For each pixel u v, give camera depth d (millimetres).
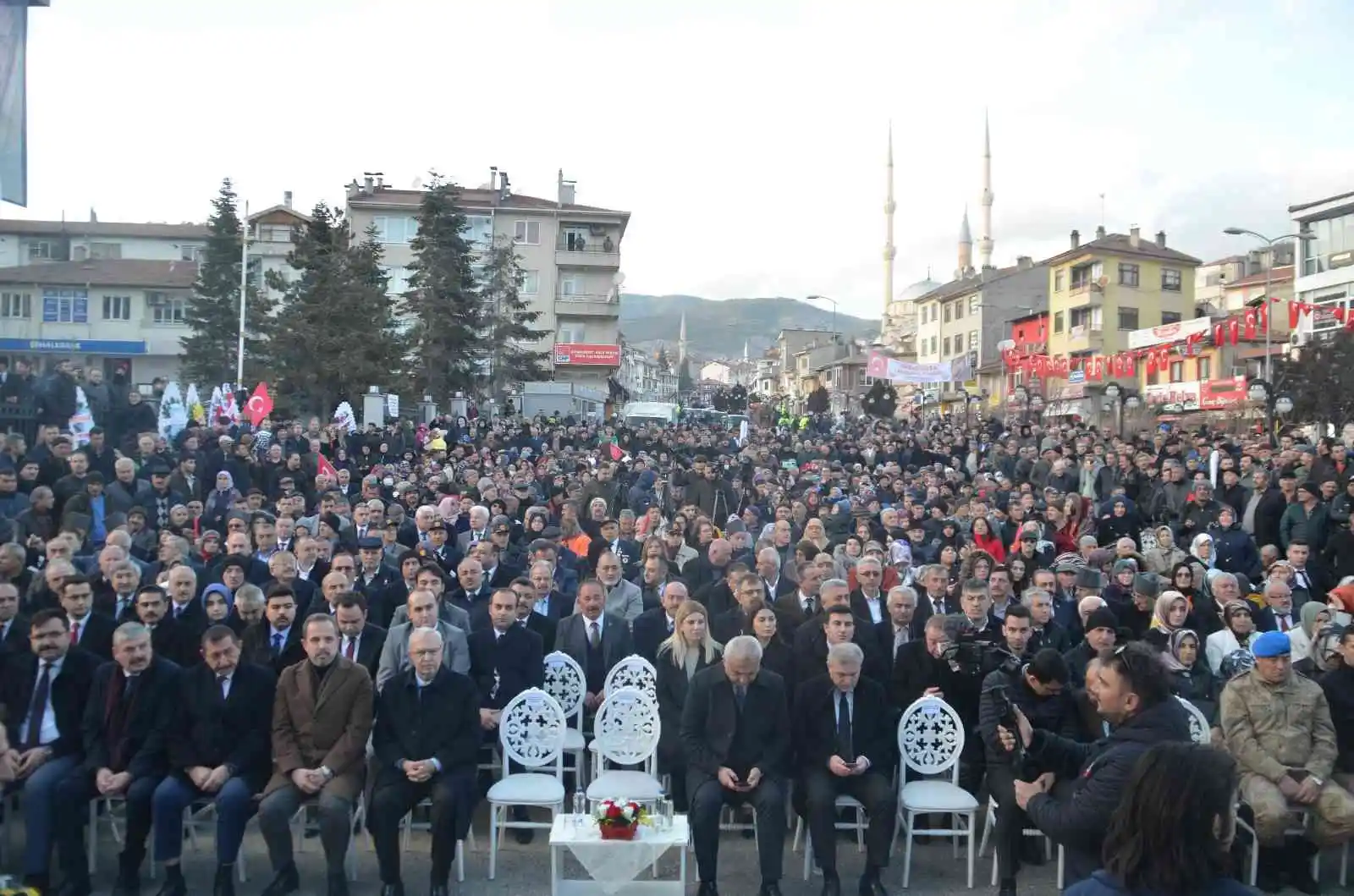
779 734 7453
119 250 65750
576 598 9734
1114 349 57531
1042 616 8961
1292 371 32031
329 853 6883
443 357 46969
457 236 48750
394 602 9961
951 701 8164
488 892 7102
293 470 17453
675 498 19625
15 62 10945
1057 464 20406
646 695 8078
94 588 9344
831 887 7047
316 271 43469
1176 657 8570
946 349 80188
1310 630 9023
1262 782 7215
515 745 7824
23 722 7426
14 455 13797
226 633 7285
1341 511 13539
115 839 8016
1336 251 41000
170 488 14758
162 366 58656
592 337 66938
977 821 8492
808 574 10078
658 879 7465
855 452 28438
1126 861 3064
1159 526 13625
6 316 58219
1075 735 6887
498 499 15375
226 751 7246
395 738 7348
